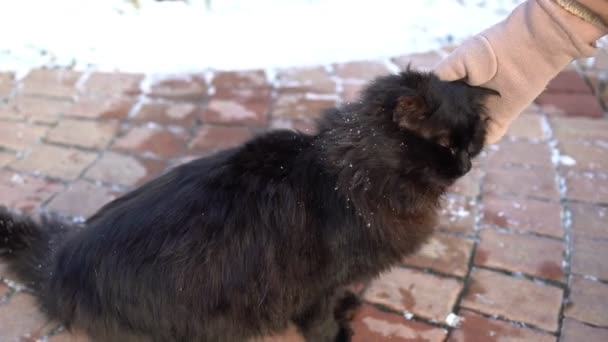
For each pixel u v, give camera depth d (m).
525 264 1.54
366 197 1.18
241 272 1.21
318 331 1.37
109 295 1.22
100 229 1.25
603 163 1.83
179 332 1.24
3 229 1.42
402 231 1.25
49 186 1.80
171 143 1.96
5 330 1.41
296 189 1.23
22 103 2.16
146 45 2.48
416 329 1.41
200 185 1.25
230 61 2.39
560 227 1.63
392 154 1.14
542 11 1.21
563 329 1.39
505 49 1.24
